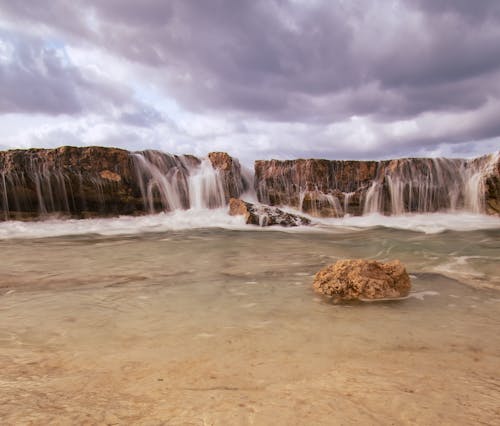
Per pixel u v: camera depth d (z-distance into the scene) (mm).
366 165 15312
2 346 2580
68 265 5699
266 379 2037
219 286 4352
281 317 3258
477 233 10117
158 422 1526
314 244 8148
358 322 3137
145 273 5090
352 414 1624
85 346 2584
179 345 2600
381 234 10188
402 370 2184
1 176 11367
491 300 3818
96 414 1596
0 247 7680
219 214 13695
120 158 13297
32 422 1513
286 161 15664
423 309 3529
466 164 14844
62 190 12305
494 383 2006
